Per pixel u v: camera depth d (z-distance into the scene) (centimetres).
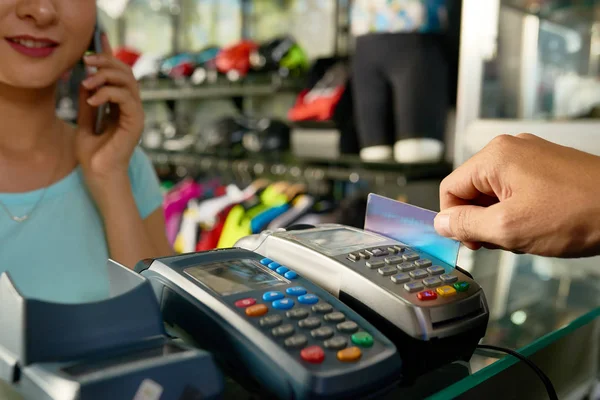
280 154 267
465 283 48
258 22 324
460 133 207
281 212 242
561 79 206
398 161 217
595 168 47
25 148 83
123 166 88
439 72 213
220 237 250
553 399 47
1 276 34
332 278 48
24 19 69
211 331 40
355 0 239
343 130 236
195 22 359
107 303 35
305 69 270
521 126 190
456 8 226
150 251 89
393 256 50
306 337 39
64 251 83
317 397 35
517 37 204
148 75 323
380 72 219
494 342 53
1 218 80
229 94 294
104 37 89
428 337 42
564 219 46
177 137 316
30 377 31
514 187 49
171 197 284
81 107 89
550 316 62
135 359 33
